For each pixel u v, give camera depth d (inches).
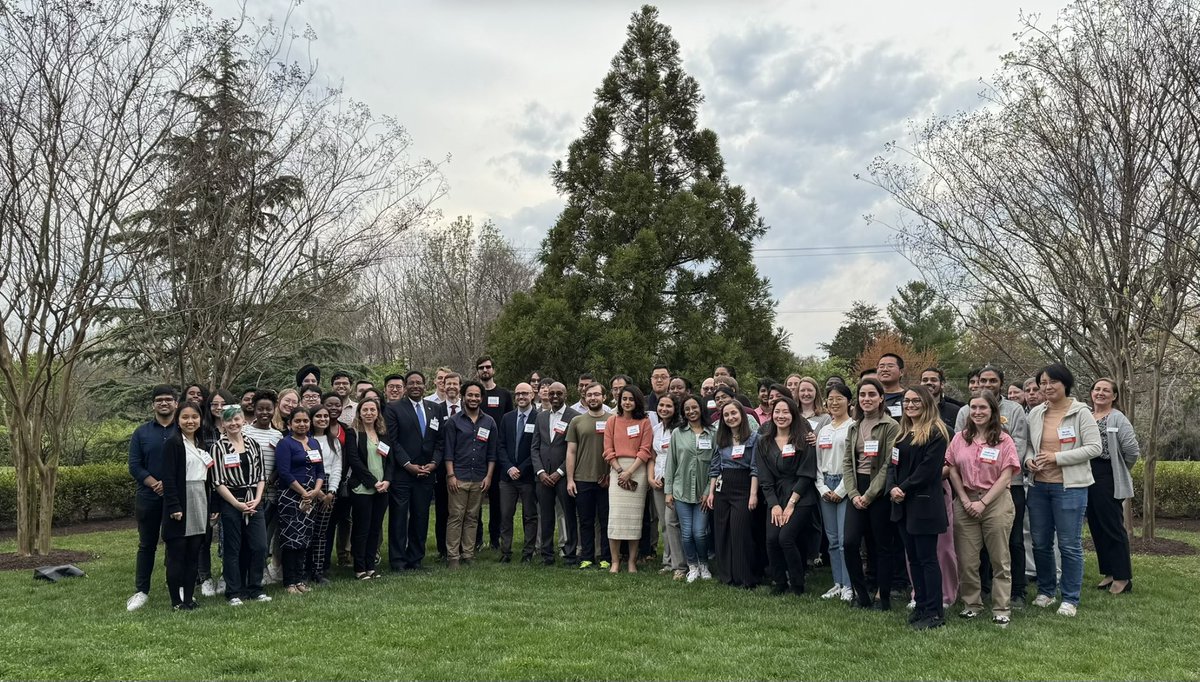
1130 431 279.6
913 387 238.7
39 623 241.8
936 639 219.0
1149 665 197.6
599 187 682.2
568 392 611.5
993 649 210.7
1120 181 368.8
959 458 243.4
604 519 338.0
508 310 646.5
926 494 231.1
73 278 375.2
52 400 405.4
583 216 673.6
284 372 613.6
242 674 192.5
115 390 571.5
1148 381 551.2
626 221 645.9
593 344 599.5
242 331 466.3
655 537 363.9
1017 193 402.3
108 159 365.1
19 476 369.1
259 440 286.0
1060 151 384.2
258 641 219.0
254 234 464.1
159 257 430.0
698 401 299.4
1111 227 373.4
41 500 373.4
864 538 276.2
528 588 290.5
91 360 543.5
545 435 343.3
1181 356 562.3
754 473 284.2
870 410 247.9
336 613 250.8
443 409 348.8
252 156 434.9
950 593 252.5
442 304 1081.4
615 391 349.4
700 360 613.0
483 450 343.0
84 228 373.7
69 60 351.9
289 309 472.4
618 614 251.8
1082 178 379.2
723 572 295.0
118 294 386.6
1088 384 543.8
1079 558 248.4
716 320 644.1
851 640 219.9
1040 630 228.1
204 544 288.4
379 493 314.8
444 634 226.8
